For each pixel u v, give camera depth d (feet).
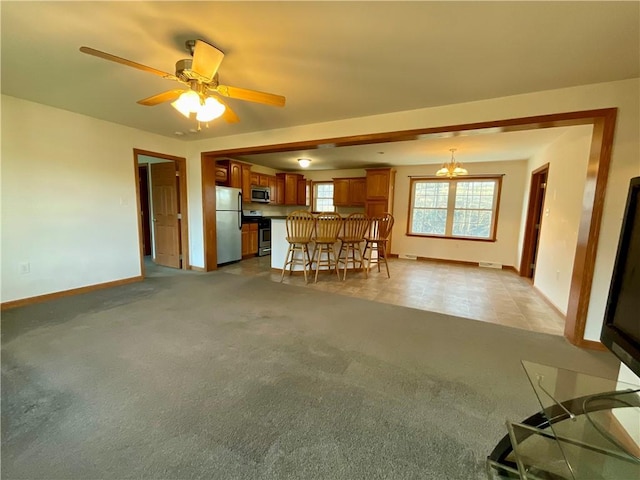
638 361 3.28
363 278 15.94
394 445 4.62
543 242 13.75
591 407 4.43
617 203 7.70
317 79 7.84
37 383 5.93
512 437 4.26
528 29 5.51
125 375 6.28
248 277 15.30
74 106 10.50
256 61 6.93
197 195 16.19
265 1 4.86
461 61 6.77
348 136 11.37
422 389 6.05
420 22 5.37
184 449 4.44
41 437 4.58
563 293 10.84
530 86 8.03
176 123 12.47
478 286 14.71
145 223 20.79
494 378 6.51
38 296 10.73
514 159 18.69
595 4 4.76
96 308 10.21
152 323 9.01
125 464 4.17
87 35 5.98
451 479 4.08
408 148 15.81
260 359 7.07
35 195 10.44
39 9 5.12
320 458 4.35
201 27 5.65
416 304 11.63
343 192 23.81
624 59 6.48
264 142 13.44
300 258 16.26
